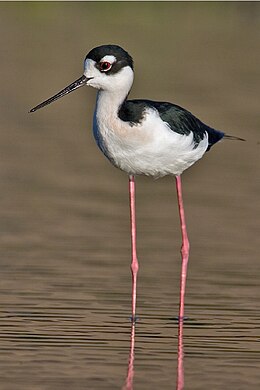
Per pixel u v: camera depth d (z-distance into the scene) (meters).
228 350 10.62
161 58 28.44
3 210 16.27
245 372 9.96
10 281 12.68
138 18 33.47
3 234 14.90
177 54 29.06
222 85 25.70
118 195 17.53
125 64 11.66
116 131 11.66
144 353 10.49
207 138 12.50
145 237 14.93
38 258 13.70
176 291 12.56
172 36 31.25
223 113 22.77
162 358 10.35
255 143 20.86
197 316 11.67
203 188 17.98
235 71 27.58
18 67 27.16
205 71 27.27
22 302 11.94
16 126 22.16
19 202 16.78
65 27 32.09
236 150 20.61
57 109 23.98
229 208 16.66
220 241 14.76
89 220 15.84
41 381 9.58
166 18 33.62
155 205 16.89
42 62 27.81
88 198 17.25
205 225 15.63
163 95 24.08
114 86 11.63
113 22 33.03
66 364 10.09
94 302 12.05
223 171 19.09
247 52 29.61
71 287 12.55
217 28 32.34
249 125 21.86
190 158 12.18
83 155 20.25
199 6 34.69
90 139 21.45
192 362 10.23
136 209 16.62
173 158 11.99
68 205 16.72
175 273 13.26
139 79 25.72
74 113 23.64
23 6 34.62
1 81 25.67
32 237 14.79
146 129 11.66
